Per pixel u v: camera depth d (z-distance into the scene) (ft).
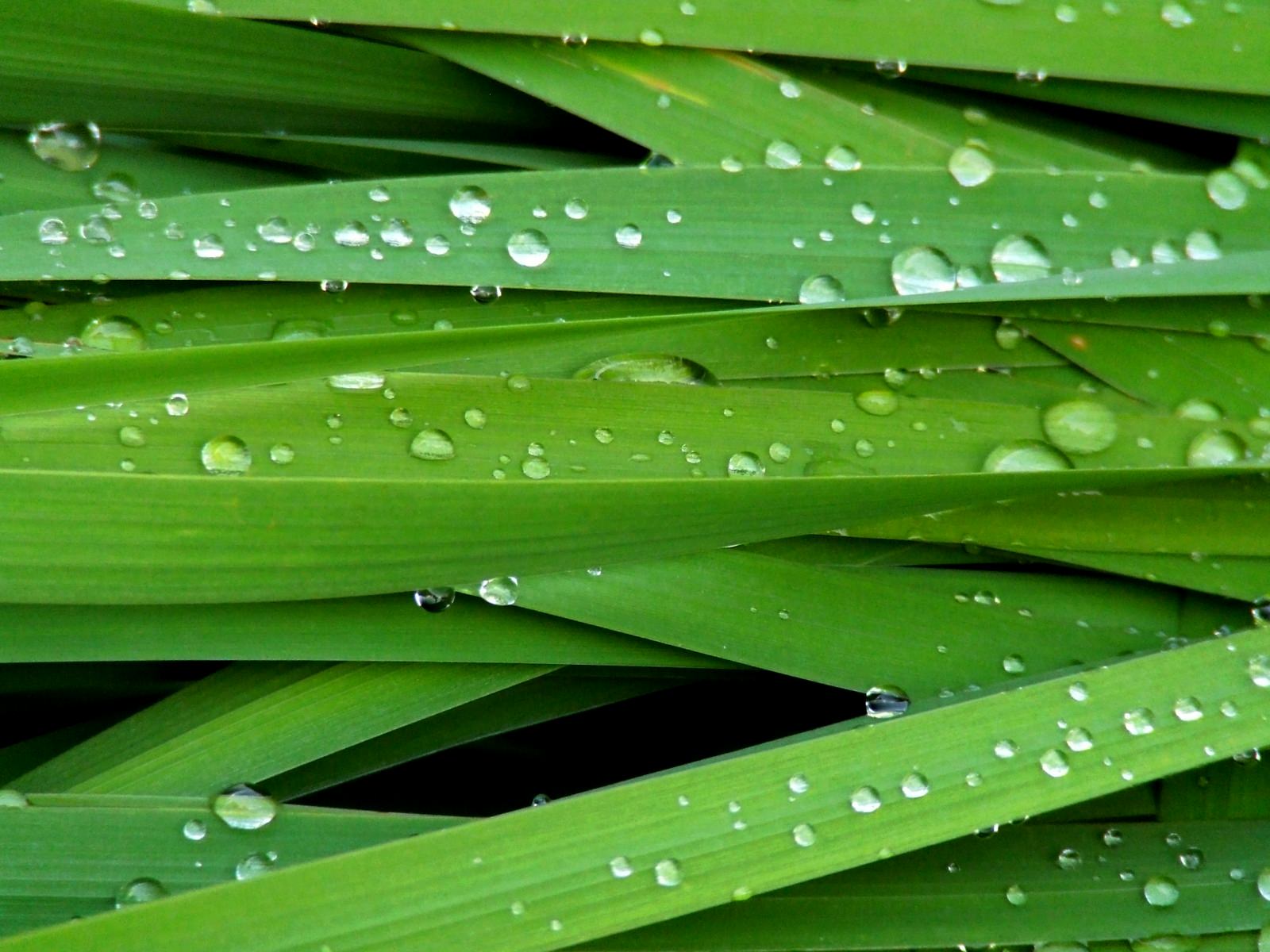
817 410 1.43
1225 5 1.44
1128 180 1.44
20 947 1.32
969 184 1.44
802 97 1.45
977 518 1.43
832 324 1.44
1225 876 1.40
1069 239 1.44
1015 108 1.48
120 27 1.42
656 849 1.36
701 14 1.44
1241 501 1.43
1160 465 1.42
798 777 1.37
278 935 1.34
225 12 1.42
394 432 1.41
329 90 1.45
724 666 1.43
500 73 1.44
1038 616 1.43
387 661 1.41
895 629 1.42
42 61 1.42
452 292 1.44
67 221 1.42
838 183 1.44
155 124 1.45
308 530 1.37
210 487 1.36
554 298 1.44
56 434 1.39
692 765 1.38
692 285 1.43
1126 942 1.40
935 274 1.43
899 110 1.46
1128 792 1.42
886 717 1.41
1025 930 1.40
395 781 1.48
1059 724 1.38
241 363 1.37
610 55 1.45
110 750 1.41
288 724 1.41
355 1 1.43
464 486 1.37
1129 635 1.43
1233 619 1.43
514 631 1.42
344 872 1.34
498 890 1.35
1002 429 1.43
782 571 1.42
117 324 1.43
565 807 1.36
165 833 1.38
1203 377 1.44
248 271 1.42
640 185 1.43
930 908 1.40
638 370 1.44
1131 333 1.44
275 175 1.47
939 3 1.44
